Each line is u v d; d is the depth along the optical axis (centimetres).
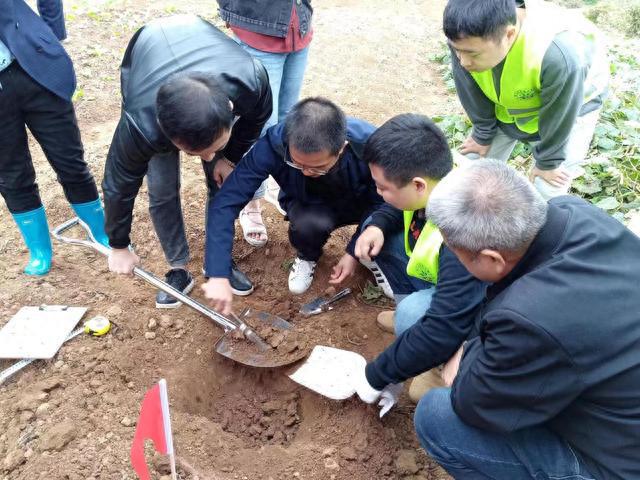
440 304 204
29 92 261
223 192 259
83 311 282
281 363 264
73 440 228
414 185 215
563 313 149
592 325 149
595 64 283
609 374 151
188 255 301
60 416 236
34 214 297
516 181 160
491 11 232
